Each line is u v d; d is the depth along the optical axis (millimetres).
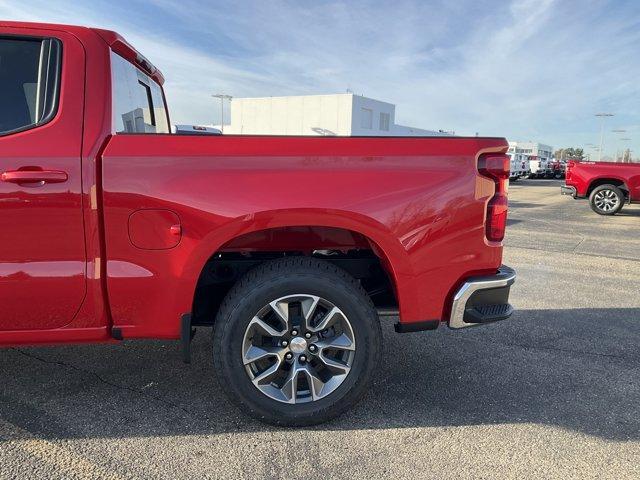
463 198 2658
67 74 2488
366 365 2652
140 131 3338
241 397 2600
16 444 2502
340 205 2527
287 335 2627
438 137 2652
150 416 2799
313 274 2586
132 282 2475
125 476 2285
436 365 3580
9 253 2373
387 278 3127
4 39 2486
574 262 7352
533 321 4613
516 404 3031
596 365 3623
